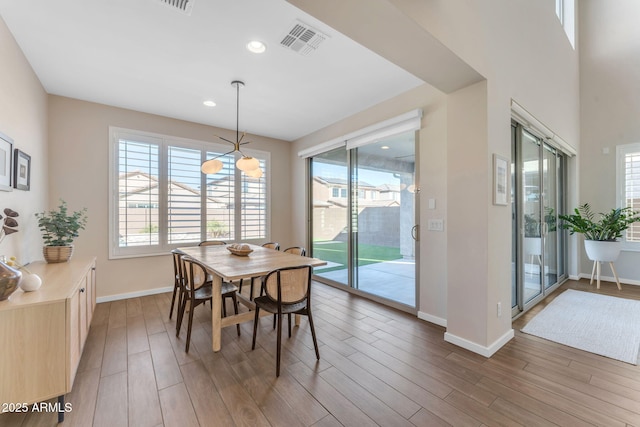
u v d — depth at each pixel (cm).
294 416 158
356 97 342
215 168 300
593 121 498
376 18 155
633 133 462
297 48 242
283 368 208
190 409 164
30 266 243
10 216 201
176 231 413
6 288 150
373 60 261
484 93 227
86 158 347
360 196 397
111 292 364
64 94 329
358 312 327
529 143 348
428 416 158
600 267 464
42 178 303
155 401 171
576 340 253
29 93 264
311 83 305
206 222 441
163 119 402
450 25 187
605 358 222
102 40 229
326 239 466
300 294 219
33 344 151
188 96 337
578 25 514
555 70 387
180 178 416
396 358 222
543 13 347
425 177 305
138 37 226
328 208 461
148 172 389
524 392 180
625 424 152
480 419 156
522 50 290
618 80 477
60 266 243
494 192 231
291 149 548
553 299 376
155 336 261
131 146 377
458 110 243
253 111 386
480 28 220
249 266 245
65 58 255
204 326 287
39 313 153
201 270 256
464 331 240
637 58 462
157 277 397
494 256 234
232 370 205
